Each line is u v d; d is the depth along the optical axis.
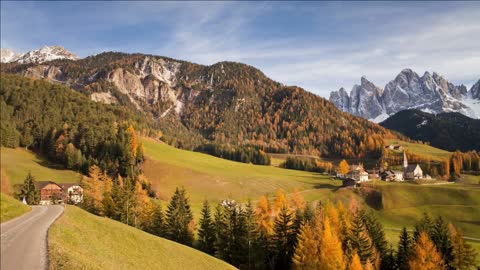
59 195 144.75
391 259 88.62
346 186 183.12
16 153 194.12
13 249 29.91
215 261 63.53
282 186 185.88
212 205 149.00
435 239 89.31
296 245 84.50
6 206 50.62
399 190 166.50
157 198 153.38
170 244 60.28
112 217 104.38
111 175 172.62
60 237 36.94
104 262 35.59
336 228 91.06
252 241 86.25
